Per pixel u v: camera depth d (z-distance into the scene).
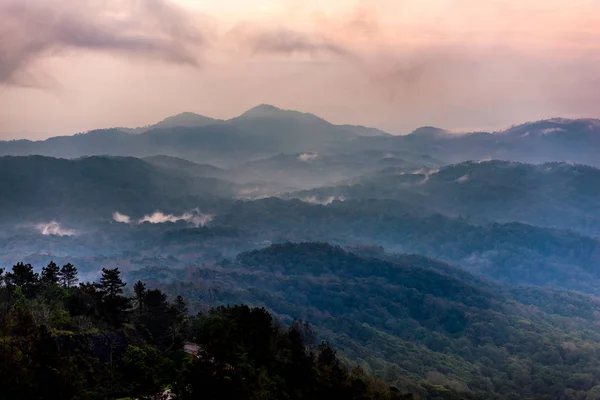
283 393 91.94
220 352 87.06
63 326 92.81
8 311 90.25
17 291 98.00
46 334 80.94
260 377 89.31
